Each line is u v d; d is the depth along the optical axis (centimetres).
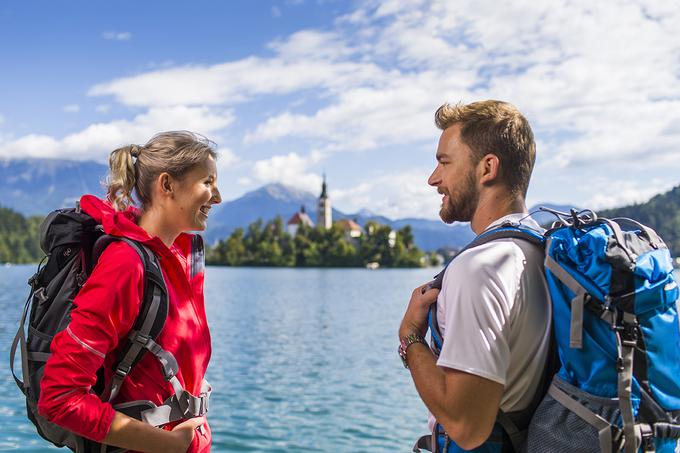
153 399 222
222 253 19888
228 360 1773
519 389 199
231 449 837
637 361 181
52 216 219
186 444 222
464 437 192
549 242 196
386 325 2981
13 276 10069
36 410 219
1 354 1642
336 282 9344
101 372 228
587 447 183
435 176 226
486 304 190
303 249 19638
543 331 198
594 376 183
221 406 1116
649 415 182
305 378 1445
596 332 183
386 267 19338
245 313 3759
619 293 179
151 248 226
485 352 188
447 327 196
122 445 210
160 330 220
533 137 219
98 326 206
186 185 236
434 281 220
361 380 1411
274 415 1041
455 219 226
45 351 214
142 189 239
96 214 220
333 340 2338
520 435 202
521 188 216
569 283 187
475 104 220
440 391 196
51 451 772
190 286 238
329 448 843
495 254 197
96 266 213
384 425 970
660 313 185
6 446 790
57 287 216
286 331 2681
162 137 238
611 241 185
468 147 216
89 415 204
